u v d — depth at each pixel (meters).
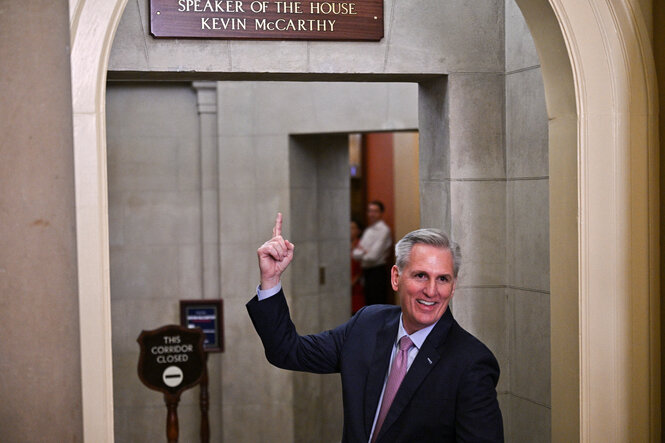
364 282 9.62
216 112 6.41
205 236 6.47
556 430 3.13
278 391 6.42
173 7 3.72
